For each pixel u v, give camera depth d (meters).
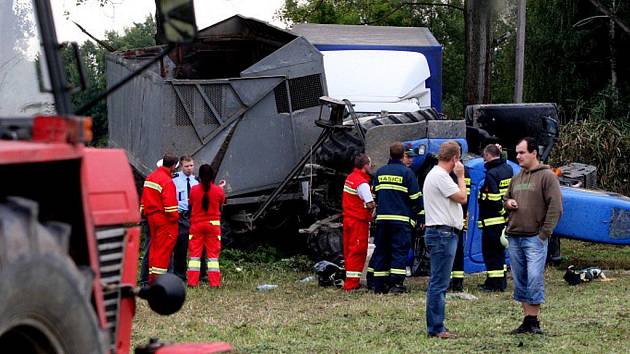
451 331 13.80
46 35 6.70
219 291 18.53
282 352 12.34
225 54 27.28
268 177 22.28
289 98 22.34
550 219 13.08
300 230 20.92
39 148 5.70
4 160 5.45
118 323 7.45
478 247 20.72
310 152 21.66
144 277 19.17
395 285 18.19
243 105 21.89
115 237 7.43
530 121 23.80
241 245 22.75
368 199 18.31
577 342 12.92
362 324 14.62
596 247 26.25
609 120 35.53
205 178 18.78
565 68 42.91
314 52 22.55
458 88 56.41
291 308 16.45
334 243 20.66
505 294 18.02
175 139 21.42
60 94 6.67
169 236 18.17
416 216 18.27
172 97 21.31
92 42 28.86
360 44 28.58
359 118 23.70
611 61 41.91
